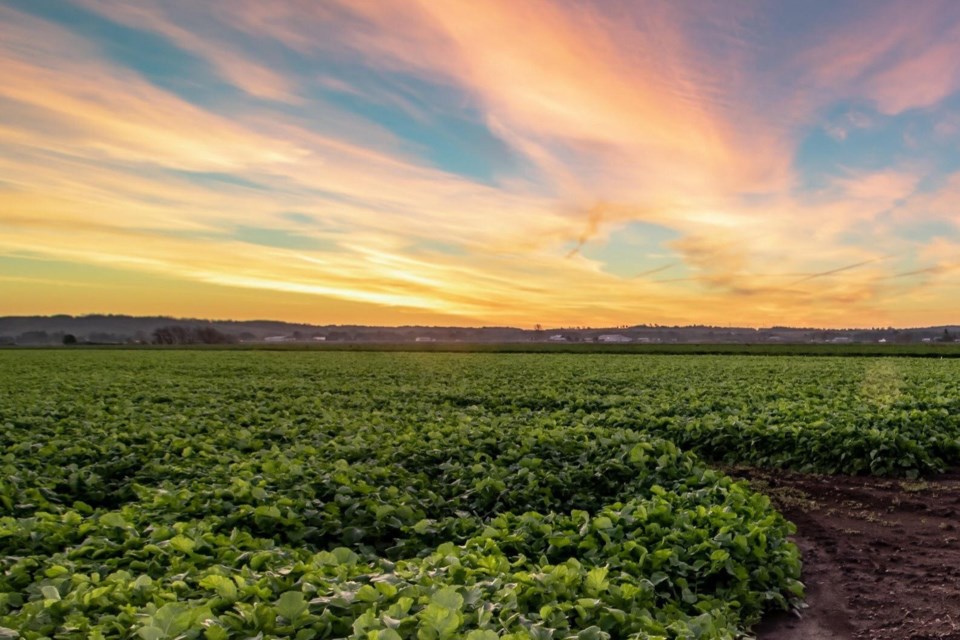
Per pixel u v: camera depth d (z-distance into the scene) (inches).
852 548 387.2
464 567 253.9
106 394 979.9
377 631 176.6
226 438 565.6
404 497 394.0
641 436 525.7
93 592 217.5
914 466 536.1
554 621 213.9
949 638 275.1
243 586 221.0
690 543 322.0
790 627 295.6
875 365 1568.7
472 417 708.0
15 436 578.9
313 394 987.3
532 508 409.4
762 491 512.1
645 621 225.1
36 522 321.7
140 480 457.1
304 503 363.9
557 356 2332.7
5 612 221.0
